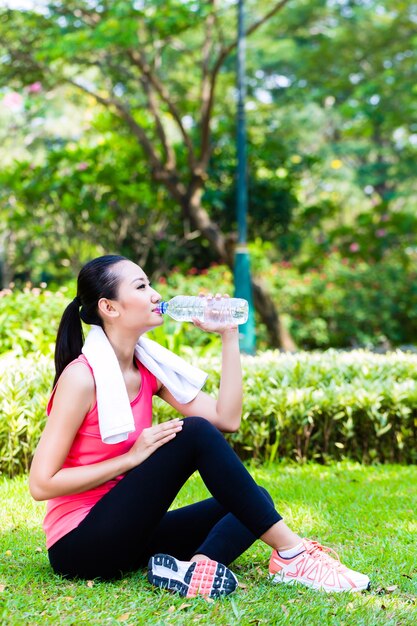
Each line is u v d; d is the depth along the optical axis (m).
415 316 15.60
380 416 5.79
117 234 16.36
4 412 5.08
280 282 15.38
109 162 15.65
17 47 13.91
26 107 14.70
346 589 2.87
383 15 21.92
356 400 5.83
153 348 3.08
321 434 5.88
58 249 17.36
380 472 5.49
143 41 13.21
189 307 3.12
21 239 19.19
